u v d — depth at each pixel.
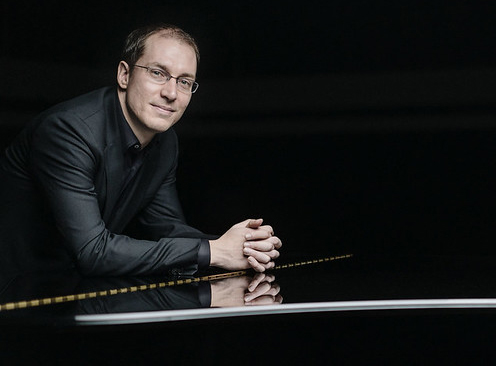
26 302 1.87
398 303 1.93
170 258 2.38
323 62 4.02
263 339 1.69
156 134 2.69
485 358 1.69
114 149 2.51
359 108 4.02
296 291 2.08
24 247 2.67
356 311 1.87
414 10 3.91
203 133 4.12
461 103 3.93
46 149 2.41
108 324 1.69
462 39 3.89
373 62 3.98
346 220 4.07
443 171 3.98
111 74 3.98
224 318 1.77
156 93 2.48
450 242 4.01
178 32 2.53
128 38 2.55
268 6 4.02
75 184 2.38
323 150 4.06
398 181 4.02
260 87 4.07
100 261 2.33
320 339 1.70
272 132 4.09
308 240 4.11
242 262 2.48
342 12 3.97
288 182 4.10
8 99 3.88
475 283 2.27
